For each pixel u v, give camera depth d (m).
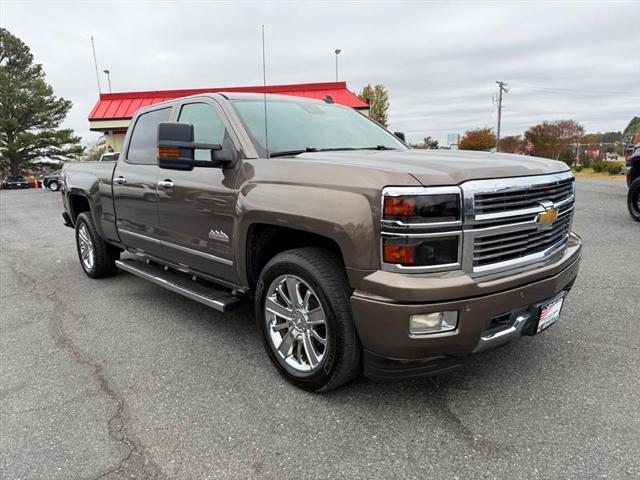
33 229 10.71
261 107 3.62
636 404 2.65
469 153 3.19
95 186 5.12
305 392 2.89
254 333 3.90
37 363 3.42
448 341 2.33
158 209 4.00
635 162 8.53
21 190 33.03
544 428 2.46
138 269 4.52
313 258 2.69
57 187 30.23
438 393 2.84
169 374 3.19
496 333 2.51
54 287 5.45
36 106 41.78
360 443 2.39
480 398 2.77
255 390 2.94
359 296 2.40
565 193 2.94
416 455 2.28
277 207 2.78
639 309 4.08
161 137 3.04
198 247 3.62
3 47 46.12
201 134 3.66
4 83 40.75
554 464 2.19
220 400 2.83
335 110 4.22
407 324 2.29
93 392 2.98
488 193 2.37
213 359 3.40
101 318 4.34
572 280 3.01
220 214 3.29
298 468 2.22
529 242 2.62
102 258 5.53
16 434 2.54
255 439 2.44
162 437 2.48
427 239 2.27
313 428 2.52
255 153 3.18
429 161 2.62
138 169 4.32
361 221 2.36
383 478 2.14
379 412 2.66
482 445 2.34
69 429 2.58
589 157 41.59
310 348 2.82
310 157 3.02
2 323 4.29
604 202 11.45
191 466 2.25
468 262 2.34
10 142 41.44
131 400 2.86
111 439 2.48
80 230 5.80
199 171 3.51
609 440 2.34
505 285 2.41
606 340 3.49
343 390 2.90
